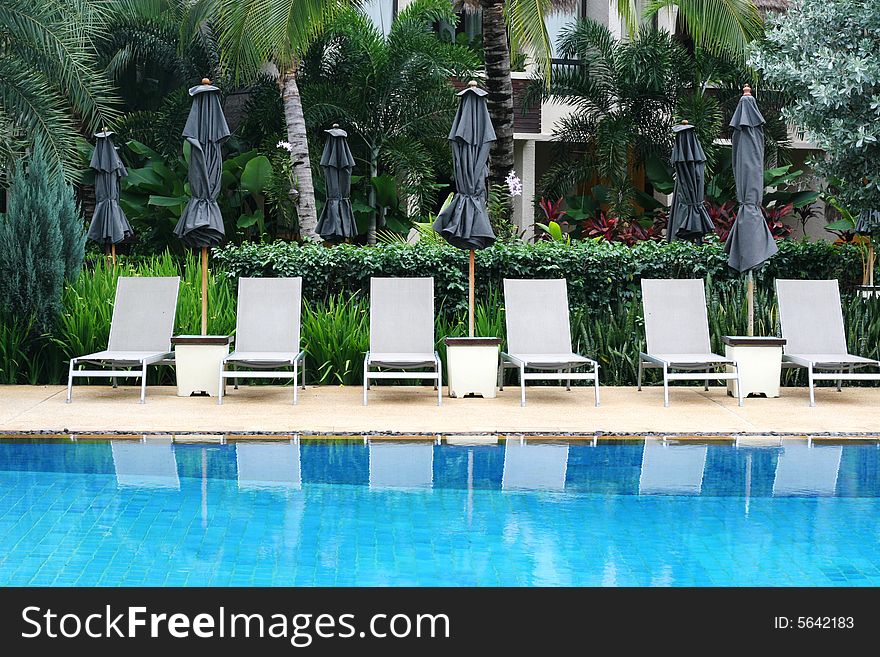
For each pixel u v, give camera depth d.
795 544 5.35
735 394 10.10
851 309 11.35
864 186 10.95
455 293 11.26
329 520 5.71
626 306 11.33
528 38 15.88
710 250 11.39
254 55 16.48
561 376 9.41
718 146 19.52
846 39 10.65
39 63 14.04
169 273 12.24
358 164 19.55
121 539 5.33
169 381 10.86
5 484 6.43
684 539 5.42
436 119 19.20
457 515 5.84
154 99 21.41
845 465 7.17
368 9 20.66
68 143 14.21
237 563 4.96
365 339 10.77
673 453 7.53
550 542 5.34
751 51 11.26
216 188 10.36
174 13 20.55
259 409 9.07
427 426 8.23
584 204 19.94
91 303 10.91
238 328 10.14
